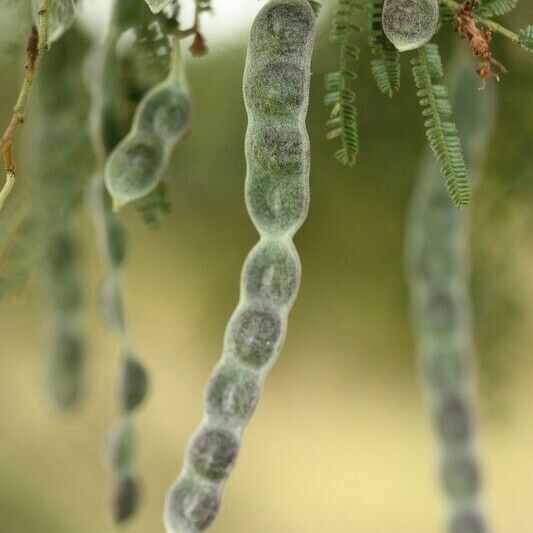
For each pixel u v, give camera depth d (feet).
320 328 3.16
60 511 3.97
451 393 2.15
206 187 2.62
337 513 4.85
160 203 1.91
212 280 3.13
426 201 2.16
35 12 1.69
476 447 2.15
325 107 2.36
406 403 3.83
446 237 2.16
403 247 2.82
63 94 2.08
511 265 2.37
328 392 4.48
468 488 2.13
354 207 2.70
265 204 1.63
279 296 1.64
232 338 1.65
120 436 1.97
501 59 2.11
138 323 3.82
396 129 2.40
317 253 2.90
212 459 1.65
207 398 1.66
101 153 1.92
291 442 4.85
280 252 1.64
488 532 2.14
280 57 1.62
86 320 2.27
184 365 4.19
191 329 3.53
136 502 1.99
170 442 4.41
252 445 4.89
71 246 2.22
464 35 1.66
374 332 3.11
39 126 2.08
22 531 3.89
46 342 2.26
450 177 1.65
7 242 2.06
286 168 1.62
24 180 2.14
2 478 3.93
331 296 3.03
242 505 4.84
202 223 2.90
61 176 2.07
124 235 1.95
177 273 3.27
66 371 2.26
